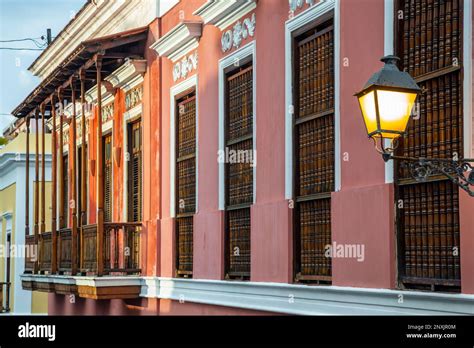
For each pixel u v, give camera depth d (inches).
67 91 711.1
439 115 320.8
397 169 340.2
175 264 558.3
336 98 381.4
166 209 576.4
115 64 641.6
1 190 1216.2
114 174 684.1
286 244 416.5
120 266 649.6
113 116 689.6
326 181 395.2
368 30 360.2
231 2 466.3
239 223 480.4
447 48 318.7
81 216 642.8
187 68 546.9
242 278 473.4
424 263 327.3
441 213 319.9
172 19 569.6
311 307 393.1
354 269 362.6
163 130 583.8
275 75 435.5
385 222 342.0
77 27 761.6
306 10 406.9
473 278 296.5
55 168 699.4
